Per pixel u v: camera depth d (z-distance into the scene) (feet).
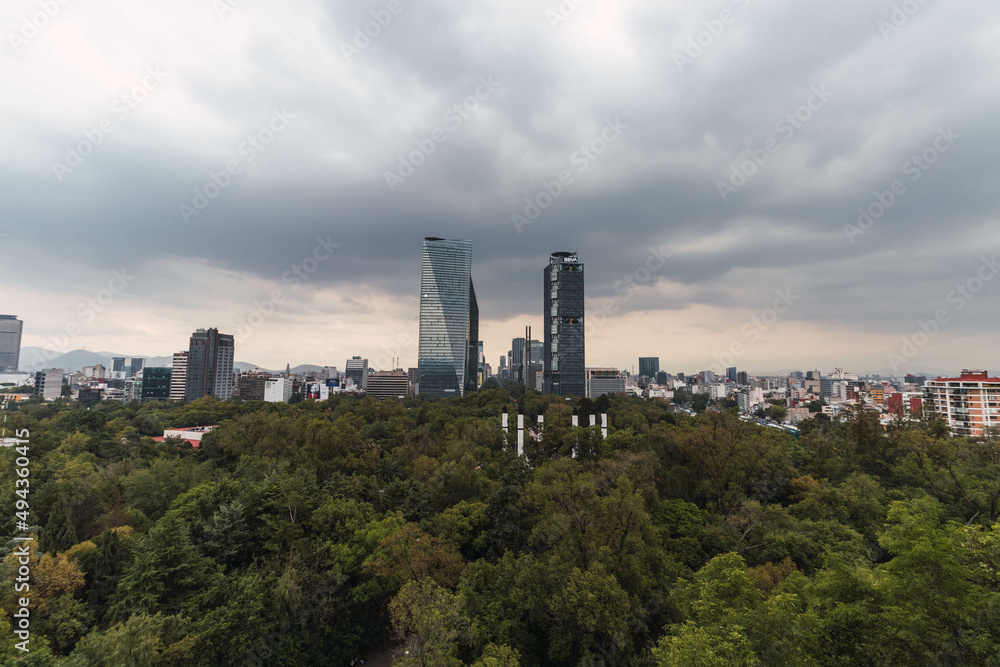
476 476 248.52
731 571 102.73
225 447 304.91
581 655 130.72
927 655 71.05
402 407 581.12
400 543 157.58
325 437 297.12
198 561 140.77
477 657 125.29
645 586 146.51
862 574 86.38
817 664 80.48
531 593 141.08
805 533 190.70
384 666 153.28
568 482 208.13
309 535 178.60
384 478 276.41
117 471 234.38
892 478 252.01
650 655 125.39
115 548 146.00
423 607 122.62
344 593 156.97
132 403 616.39
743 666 80.84
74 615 122.83
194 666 115.85
